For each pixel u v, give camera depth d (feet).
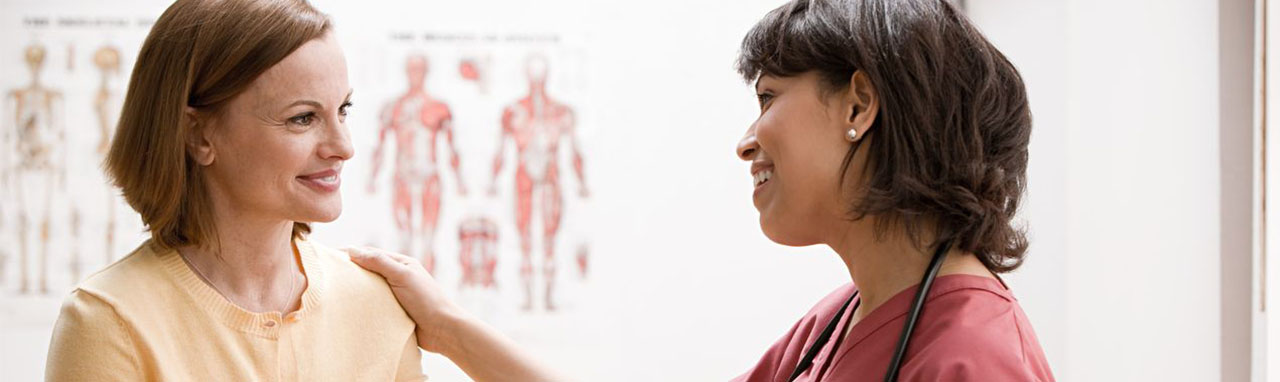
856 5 3.86
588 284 12.00
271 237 4.64
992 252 3.94
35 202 11.60
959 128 3.75
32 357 11.61
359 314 5.09
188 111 4.37
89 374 4.21
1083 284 9.67
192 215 4.51
